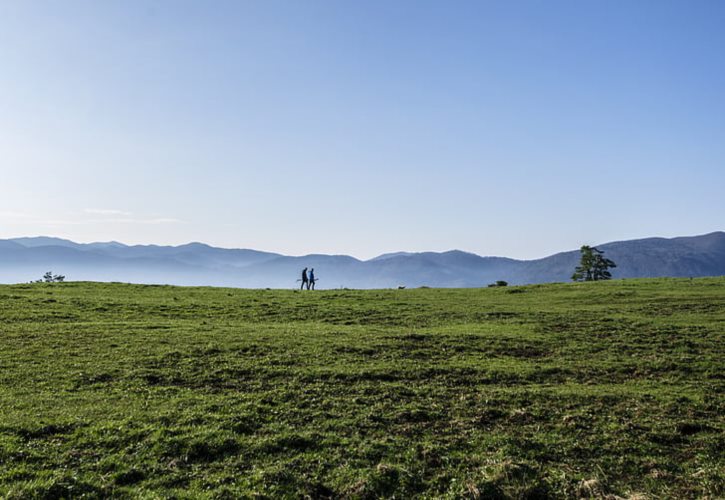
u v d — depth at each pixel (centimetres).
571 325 3716
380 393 2191
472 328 3644
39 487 1309
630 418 1950
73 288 5494
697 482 1490
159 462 1520
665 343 3116
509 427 1870
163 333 3198
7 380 2216
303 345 2952
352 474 1497
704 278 6444
